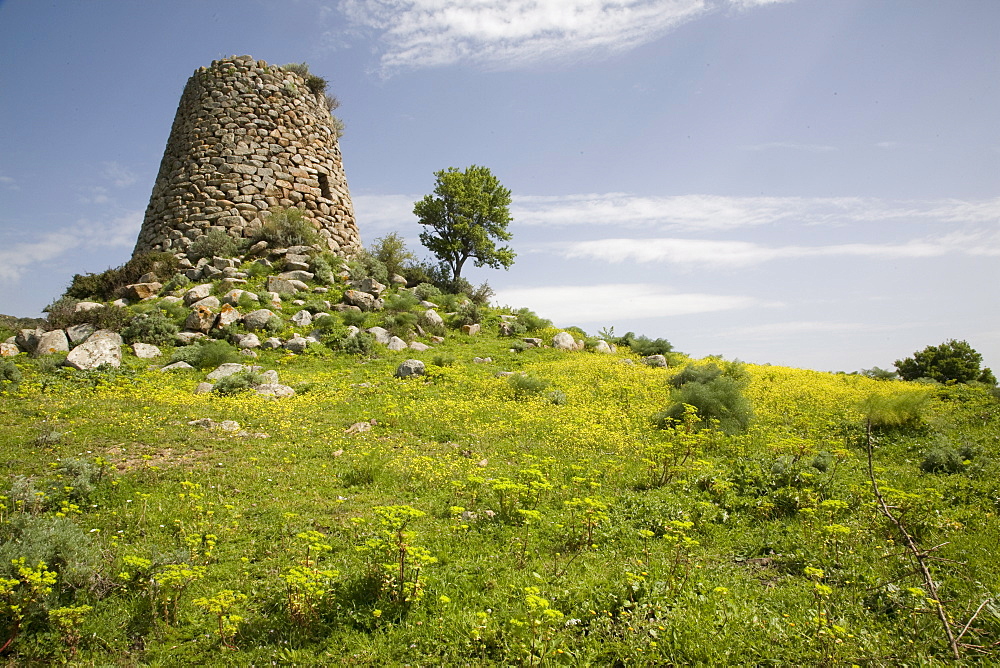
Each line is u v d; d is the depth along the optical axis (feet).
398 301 85.51
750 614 17.31
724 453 36.35
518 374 55.93
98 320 68.59
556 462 33.81
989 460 32.45
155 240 101.71
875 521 24.07
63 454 32.04
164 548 22.03
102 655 16.40
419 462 32.81
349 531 23.77
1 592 16.16
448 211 127.54
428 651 16.10
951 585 19.17
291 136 110.83
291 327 73.26
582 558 21.52
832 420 45.78
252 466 32.07
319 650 16.37
